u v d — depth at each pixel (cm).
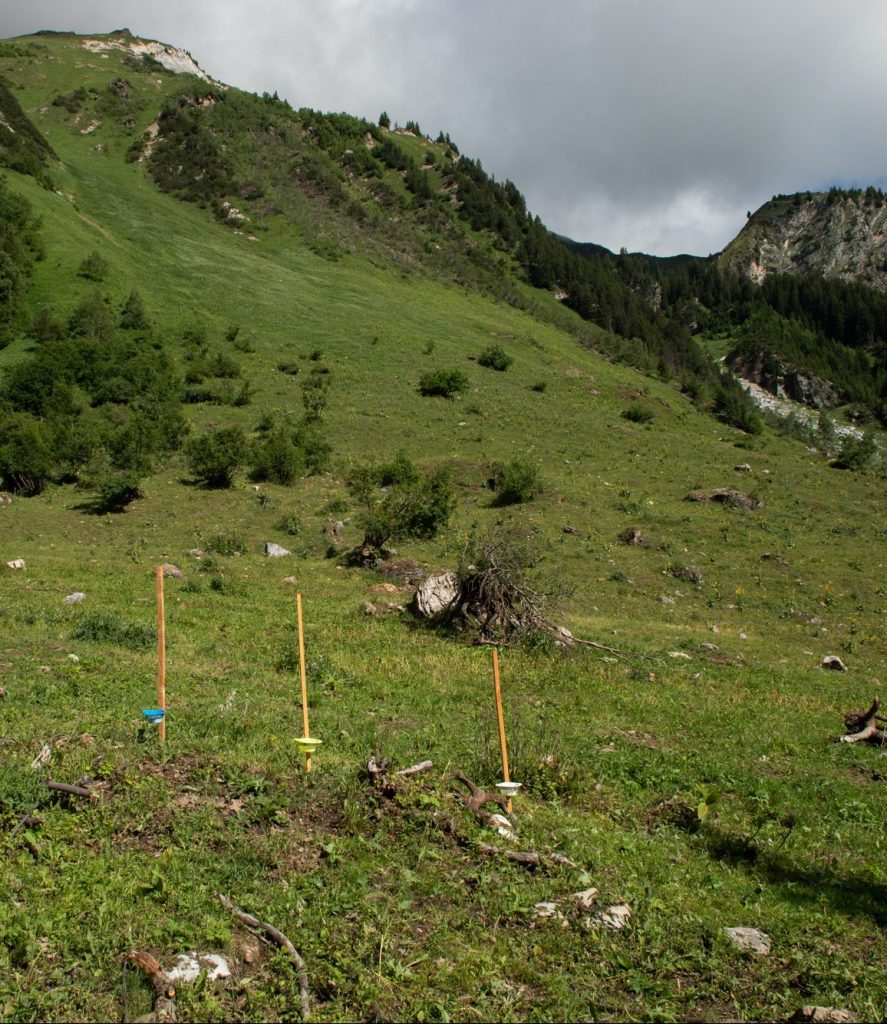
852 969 629
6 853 668
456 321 9806
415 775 905
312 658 1628
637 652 2169
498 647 1956
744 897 753
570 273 14550
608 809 955
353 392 6650
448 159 17775
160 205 11394
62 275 7650
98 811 746
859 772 1252
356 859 714
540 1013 537
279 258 10775
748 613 3030
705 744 1325
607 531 3931
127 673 1362
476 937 620
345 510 4138
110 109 14550
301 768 904
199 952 571
